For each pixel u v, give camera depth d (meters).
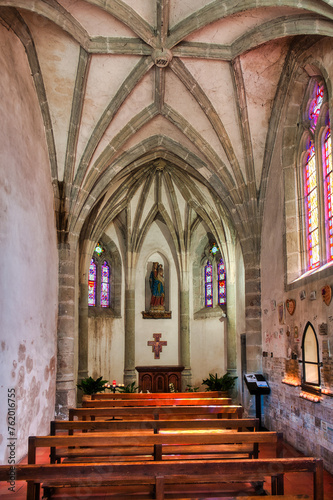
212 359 21.47
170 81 12.87
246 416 15.23
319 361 9.16
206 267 23.02
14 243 9.03
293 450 10.28
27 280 9.91
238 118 13.25
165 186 21.39
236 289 18.62
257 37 10.66
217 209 19.48
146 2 10.46
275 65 11.79
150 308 22.91
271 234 13.09
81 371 18.95
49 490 5.94
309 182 11.29
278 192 12.51
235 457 7.18
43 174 12.03
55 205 13.48
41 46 11.21
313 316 9.51
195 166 15.05
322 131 10.34
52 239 12.90
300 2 8.66
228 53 11.52
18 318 9.18
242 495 5.87
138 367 17.55
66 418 12.87
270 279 13.09
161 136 15.05
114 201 19.95
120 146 14.20
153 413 8.42
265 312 13.54
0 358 8.05
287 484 7.50
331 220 9.84
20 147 9.84
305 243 11.41
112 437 5.96
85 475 4.96
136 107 13.61
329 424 8.56
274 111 12.67
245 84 12.33
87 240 19.42
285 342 11.50
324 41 9.58
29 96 11.01
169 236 23.27
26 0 9.51
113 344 22.16
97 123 13.35
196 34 11.29
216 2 10.26
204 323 22.17
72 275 13.75
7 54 9.50
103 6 10.23
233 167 14.12
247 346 14.05
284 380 11.19
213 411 8.48
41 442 5.92
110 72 12.28
